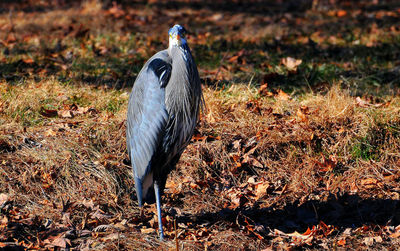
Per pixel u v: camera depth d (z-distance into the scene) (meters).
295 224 8.52
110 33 18.14
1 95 11.54
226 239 7.95
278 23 20.45
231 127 10.79
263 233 8.20
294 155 10.16
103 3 22.64
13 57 14.97
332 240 7.99
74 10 22.25
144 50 16.19
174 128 7.68
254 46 17.11
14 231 7.77
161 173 8.25
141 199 7.81
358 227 8.34
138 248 7.61
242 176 9.85
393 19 20.91
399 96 12.41
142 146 7.68
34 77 13.33
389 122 10.75
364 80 13.68
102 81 13.42
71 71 13.86
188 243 7.74
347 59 15.70
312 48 16.52
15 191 8.80
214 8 23.78
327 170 9.81
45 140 9.98
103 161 9.62
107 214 8.62
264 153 10.16
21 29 18.55
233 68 14.66
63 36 17.59
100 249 7.52
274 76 13.55
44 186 8.99
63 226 8.04
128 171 9.64
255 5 24.66
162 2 24.44
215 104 11.33
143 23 20.14
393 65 15.02
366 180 9.45
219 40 17.95
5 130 10.15
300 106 11.60
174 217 8.69
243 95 12.19
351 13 22.31
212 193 9.43
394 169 9.80
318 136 10.43
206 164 9.89
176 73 7.57
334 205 8.80
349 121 10.77
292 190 9.43
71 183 9.16
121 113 11.13
